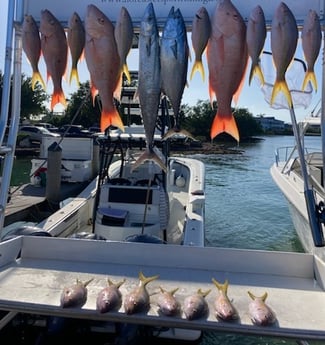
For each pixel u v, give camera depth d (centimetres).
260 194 1073
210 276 203
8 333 248
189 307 160
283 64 183
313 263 202
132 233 367
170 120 423
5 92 235
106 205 396
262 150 2602
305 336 149
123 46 191
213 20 182
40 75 205
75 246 221
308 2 209
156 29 183
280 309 168
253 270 208
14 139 242
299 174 645
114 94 190
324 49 214
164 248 215
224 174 1484
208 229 726
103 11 225
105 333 238
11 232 314
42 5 229
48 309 165
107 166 436
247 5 211
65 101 200
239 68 181
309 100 243
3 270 204
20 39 235
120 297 170
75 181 930
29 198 775
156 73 184
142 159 195
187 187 668
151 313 162
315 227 215
